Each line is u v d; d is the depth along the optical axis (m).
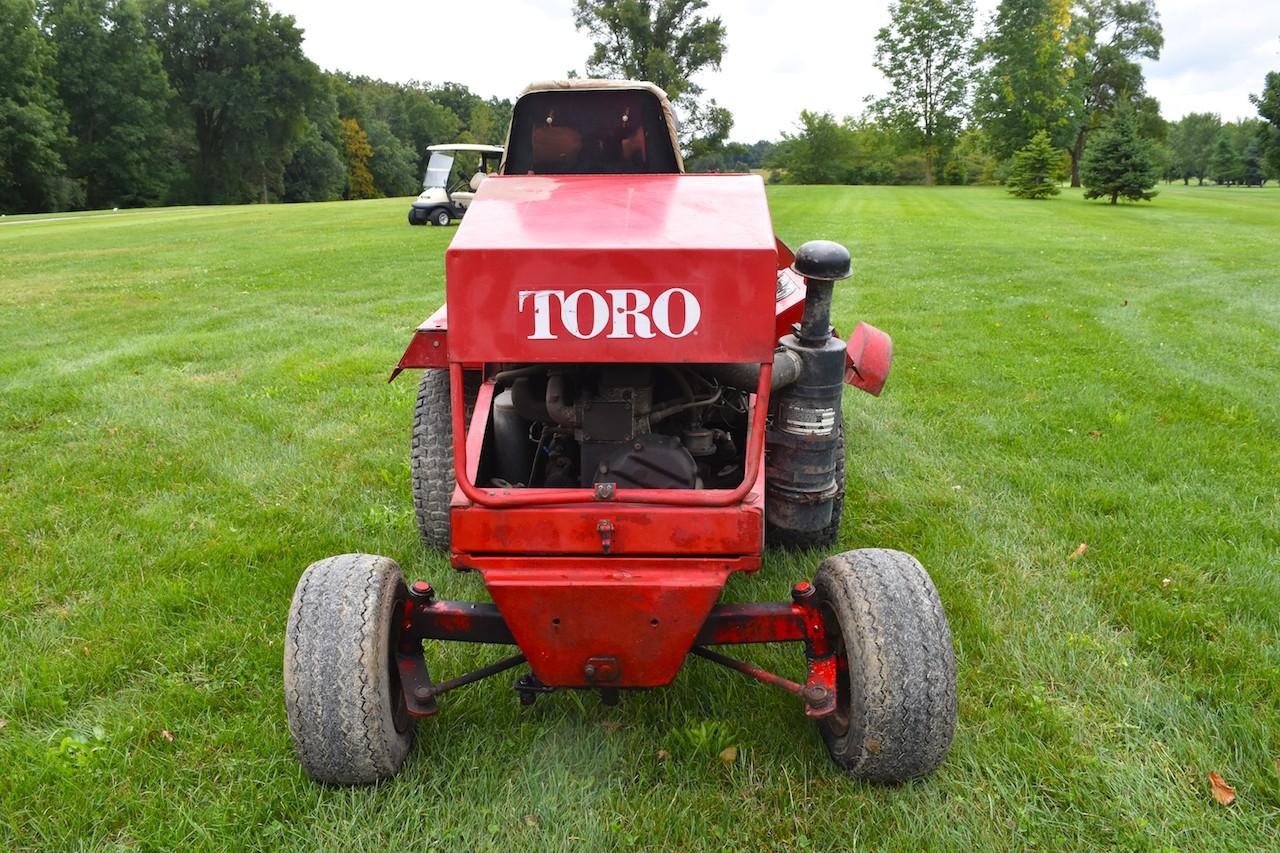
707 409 3.55
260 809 2.84
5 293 14.22
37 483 5.55
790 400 3.12
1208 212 35.66
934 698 2.69
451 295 2.58
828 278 3.02
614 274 2.54
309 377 8.16
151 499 5.35
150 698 3.45
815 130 85.69
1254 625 3.90
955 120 73.50
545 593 2.68
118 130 67.00
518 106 4.33
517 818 2.82
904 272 16.22
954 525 4.97
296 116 77.50
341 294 13.91
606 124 4.39
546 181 3.28
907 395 7.59
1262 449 6.18
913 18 71.75
